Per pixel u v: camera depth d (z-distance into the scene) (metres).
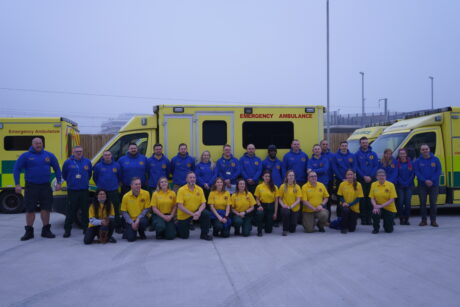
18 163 8.46
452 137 10.88
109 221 8.02
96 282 5.60
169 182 9.77
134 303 4.79
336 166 10.02
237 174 9.62
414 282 5.44
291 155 9.76
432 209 9.56
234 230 9.21
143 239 8.48
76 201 8.77
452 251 7.11
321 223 9.04
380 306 4.61
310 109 10.30
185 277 5.77
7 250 7.51
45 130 13.52
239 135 10.18
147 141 10.12
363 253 7.01
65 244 8.02
